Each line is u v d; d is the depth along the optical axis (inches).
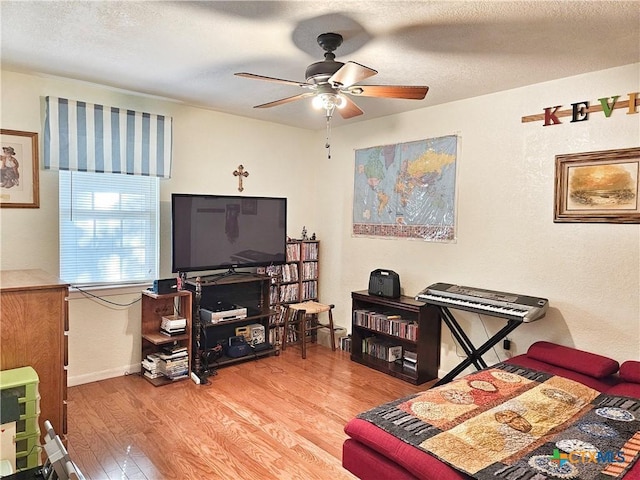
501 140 134.6
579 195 118.3
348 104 103.5
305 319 182.7
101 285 142.7
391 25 87.9
